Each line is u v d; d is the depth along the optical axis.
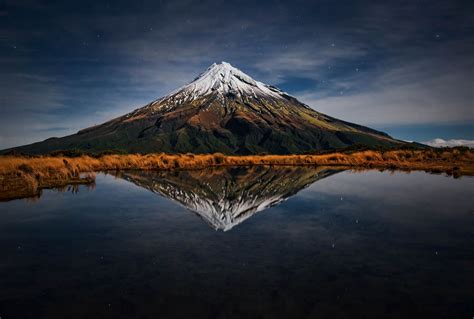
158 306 4.12
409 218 8.91
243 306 4.11
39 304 4.20
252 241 6.82
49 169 19.20
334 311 4.00
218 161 35.19
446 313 3.96
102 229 7.79
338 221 8.53
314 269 5.32
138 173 23.47
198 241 6.83
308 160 35.69
